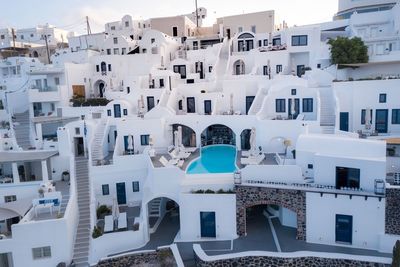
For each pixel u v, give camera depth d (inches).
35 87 1909.4
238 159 1273.4
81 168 1296.8
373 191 899.4
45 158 1240.2
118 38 2325.3
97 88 2048.5
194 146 1553.9
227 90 1641.2
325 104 1385.3
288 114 1480.1
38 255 953.5
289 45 1859.0
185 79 1919.3
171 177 1037.8
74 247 1000.9
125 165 1218.6
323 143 1009.5
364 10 2150.6
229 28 2546.8
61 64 2063.2
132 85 1808.6
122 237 979.3
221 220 982.4
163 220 1159.0
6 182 1253.7
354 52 1507.1
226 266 848.3
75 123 1413.6
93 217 1057.5
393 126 1246.3
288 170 992.9
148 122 1416.1
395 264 768.3
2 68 2539.4
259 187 955.3
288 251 887.7
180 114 1642.5
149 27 2849.4
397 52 1508.4
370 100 1267.2
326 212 916.6
